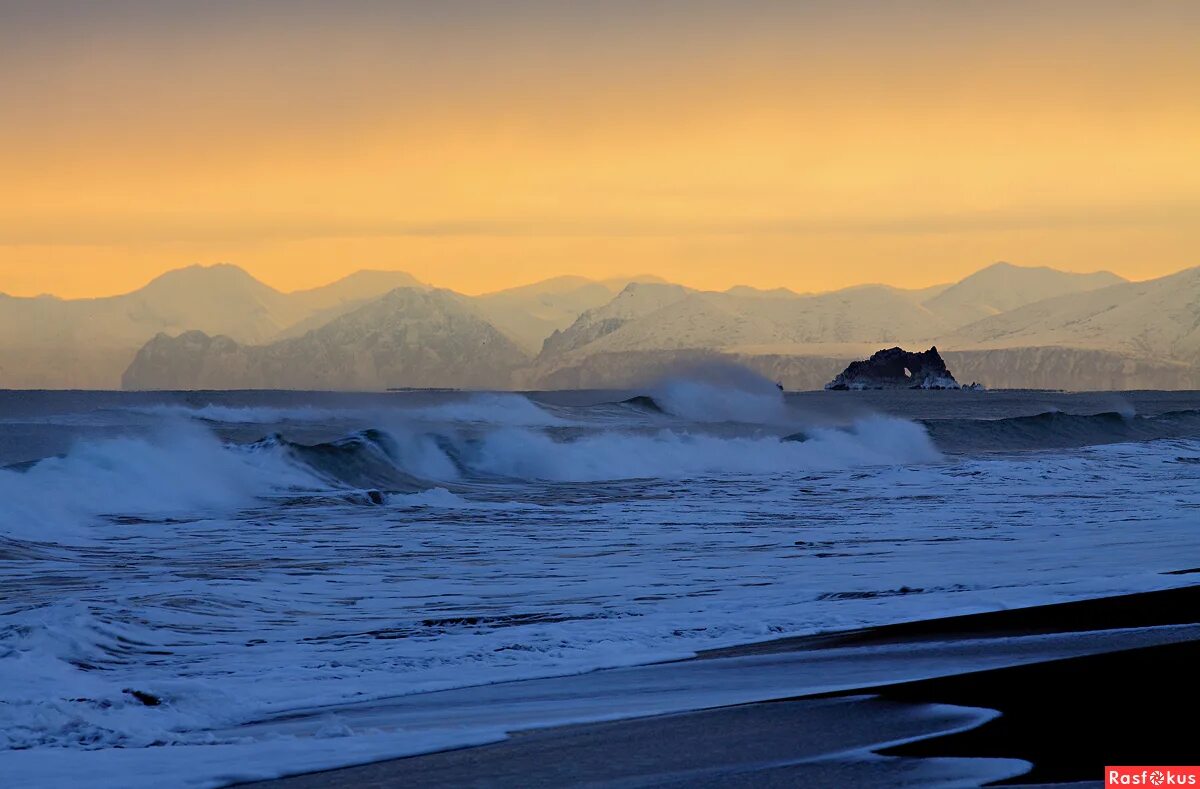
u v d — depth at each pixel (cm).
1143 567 4938
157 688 2922
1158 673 2803
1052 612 3803
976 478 10919
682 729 2427
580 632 3778
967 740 2228
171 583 5000
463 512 8294
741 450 12769
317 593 4853
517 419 18462
